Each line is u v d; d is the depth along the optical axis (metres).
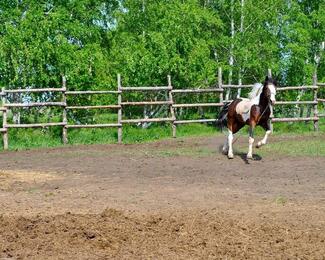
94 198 11.62
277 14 30.09
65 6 28.92
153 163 16.44
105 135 22.59
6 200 11.48
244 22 29.81
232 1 29.98
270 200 11.33
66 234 8.53
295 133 23.42
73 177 14.28
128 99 24.42
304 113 27.98
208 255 7.70
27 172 15.06
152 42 25.70
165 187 12.80
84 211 10.39
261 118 17.31
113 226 8.91
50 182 13.57
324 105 27.55
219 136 22.59
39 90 21.67
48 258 7.60
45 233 8.62
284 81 29.67
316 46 31.56
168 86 23.11
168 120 22.80
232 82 30.12
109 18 32.59
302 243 8.20
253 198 11.55
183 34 26.00
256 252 7.81
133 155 18.09
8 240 8.32
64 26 26.25
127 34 30.30
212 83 26.61
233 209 10.48
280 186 12.91
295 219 9.61
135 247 8.04
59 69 23.83
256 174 14.55
